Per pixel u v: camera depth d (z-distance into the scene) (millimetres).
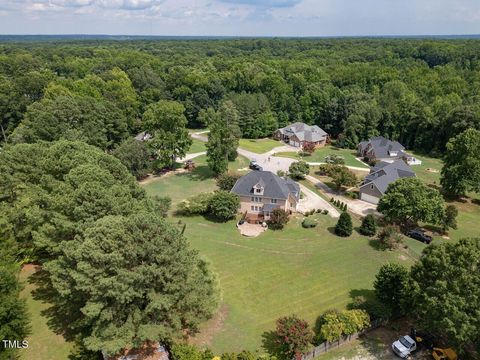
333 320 33062
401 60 191375
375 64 183375
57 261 32594
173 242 31219
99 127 82312
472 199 73562
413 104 113438
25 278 40094
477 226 61469
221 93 137125
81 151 47344
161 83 141875
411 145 112062
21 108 97562
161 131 81438
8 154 45062
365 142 102875
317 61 193250
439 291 29453
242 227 58344
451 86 132750
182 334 31906
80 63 168750
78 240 32156
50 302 36875
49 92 97500
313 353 31406
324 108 123688
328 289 42500
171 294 29828
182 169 86125
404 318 36781
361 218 62406
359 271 46500
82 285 28172
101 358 29984
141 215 32156
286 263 47938
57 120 74000
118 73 136750
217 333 34562
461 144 69812
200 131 125875
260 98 121312
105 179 40156
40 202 40250
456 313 27953
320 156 99875
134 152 76375
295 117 124250
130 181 46281
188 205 61906
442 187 77125
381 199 59469
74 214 35250
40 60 172500
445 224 56969
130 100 110938
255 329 35438
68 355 30703
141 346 31438
